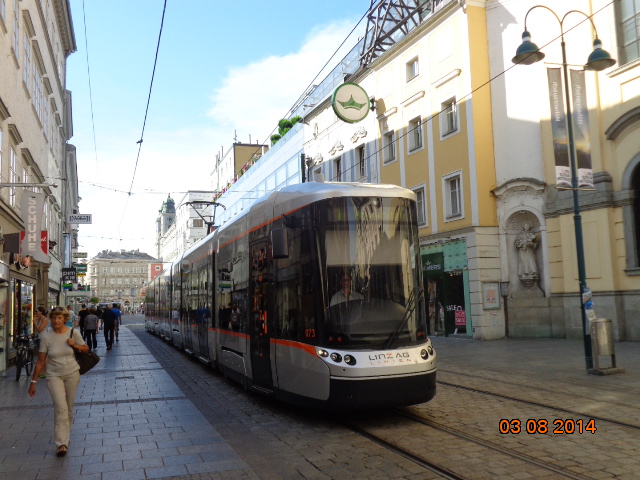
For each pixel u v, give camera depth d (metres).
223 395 10.52
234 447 6.74
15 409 9.45
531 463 5.72
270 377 8.81
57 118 32.69
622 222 16.92
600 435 6.71
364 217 7.97
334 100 25.48
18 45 18.80
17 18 18.66
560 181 12.03
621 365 12.22
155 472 5.80
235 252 11.06
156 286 29.61
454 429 7.15
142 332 36.94
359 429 7.34
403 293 7.90
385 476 5.49
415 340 7.79
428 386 7.64
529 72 20.19
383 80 26.50
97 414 8.80
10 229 17.38
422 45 23.81
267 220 9.25
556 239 19.09
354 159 28.86
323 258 7.72
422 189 23.88
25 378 13.68
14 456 6.49
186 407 9.33
